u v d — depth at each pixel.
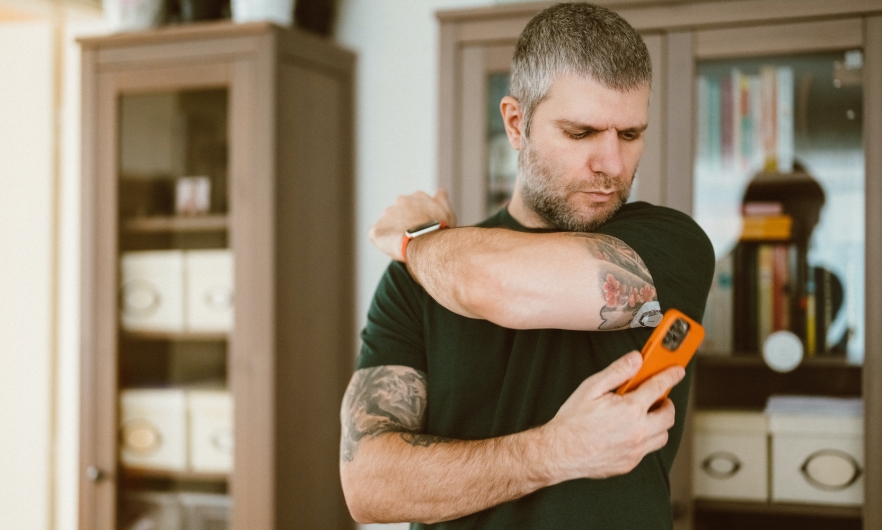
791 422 1.64
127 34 1.95
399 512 0.82
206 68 1.92
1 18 2.48
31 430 2.43
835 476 1.62
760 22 1.61
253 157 1.88
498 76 1.78
